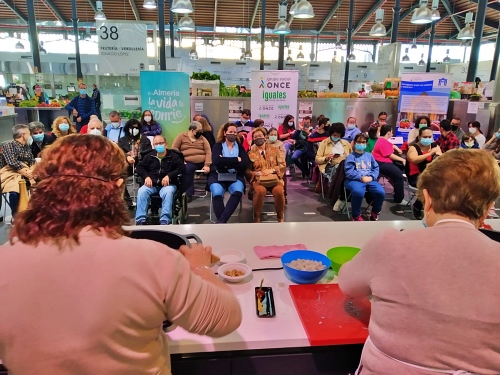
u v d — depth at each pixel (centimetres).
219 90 719
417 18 783
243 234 180
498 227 190
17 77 1292
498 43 1269
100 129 490
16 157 397
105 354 64
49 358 62
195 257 98
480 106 724
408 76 694
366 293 97
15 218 71
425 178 95
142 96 559
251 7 1412
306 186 606
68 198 68
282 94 629
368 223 197
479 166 88
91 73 1430
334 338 107
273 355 113
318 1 1369
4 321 62
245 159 417
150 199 404
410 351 81
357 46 1973
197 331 74
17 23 1575
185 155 502
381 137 512
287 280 140
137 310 66
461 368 79
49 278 63
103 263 65
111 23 596
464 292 78
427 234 86
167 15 1514
